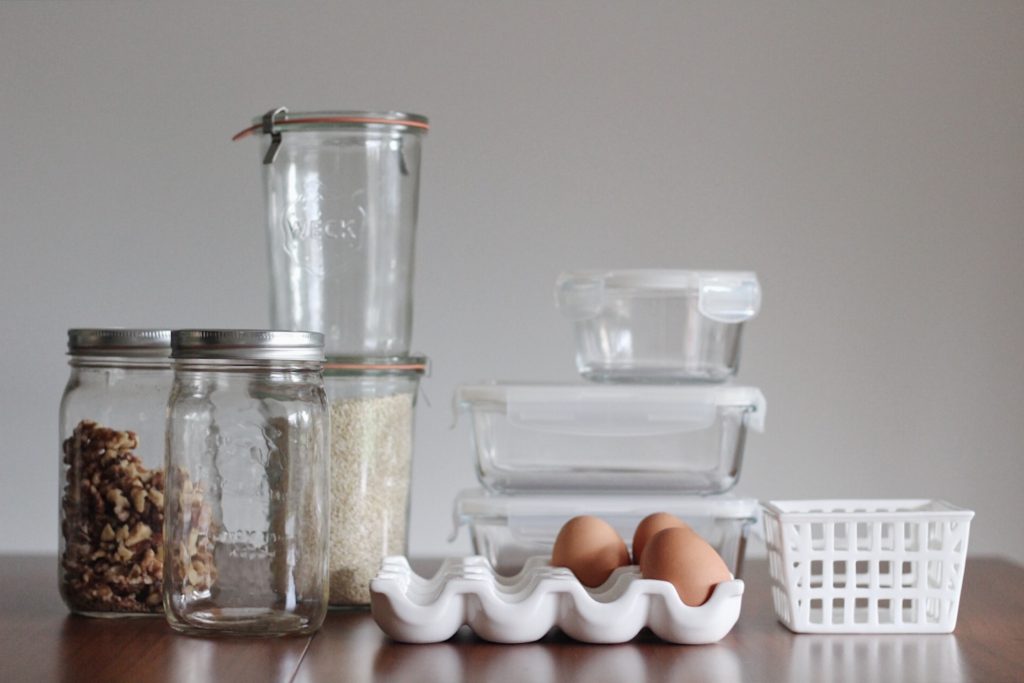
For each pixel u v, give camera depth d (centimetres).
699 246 227
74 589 132
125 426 132
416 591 128
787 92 228
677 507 143
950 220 230
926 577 126
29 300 223
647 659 115
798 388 230
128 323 224
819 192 229
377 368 142
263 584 122
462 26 225
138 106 223
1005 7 230
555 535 143
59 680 105
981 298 231
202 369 120
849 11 229
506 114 225
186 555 122
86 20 223
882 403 231
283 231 149
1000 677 109
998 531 232
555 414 148
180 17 223
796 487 230
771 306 229
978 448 232
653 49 226
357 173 148
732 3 227
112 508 131
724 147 227
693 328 153
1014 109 230
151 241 223
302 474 123
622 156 226
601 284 154
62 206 223
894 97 229
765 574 164
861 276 230
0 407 223
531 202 225
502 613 119
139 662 112
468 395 149
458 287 225
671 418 147
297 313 149
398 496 145
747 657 116
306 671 109
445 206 225
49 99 223
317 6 224
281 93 224
